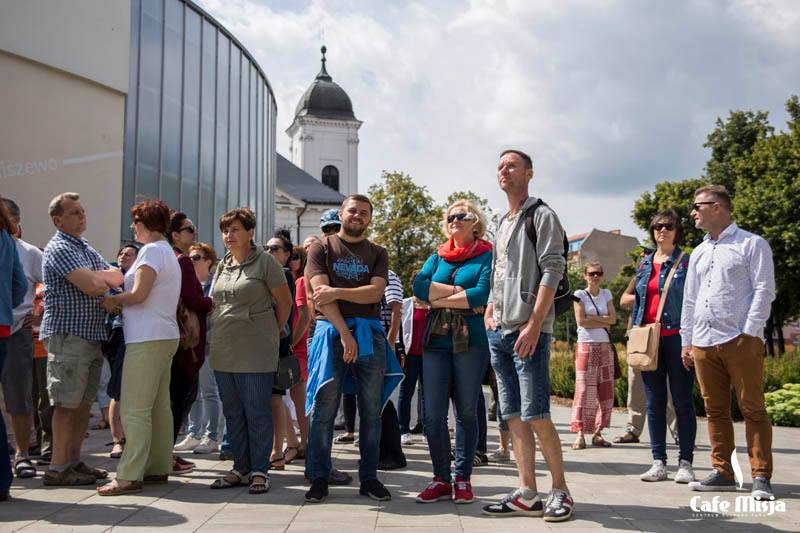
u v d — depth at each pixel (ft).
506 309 15.47
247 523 14.57
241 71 76.48
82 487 18.44
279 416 21.44
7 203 20.74
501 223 16.37
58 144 44.11
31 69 42.50
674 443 28.45
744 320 17.79
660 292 20.29
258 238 86.69
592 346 27.61
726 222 18.39
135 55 51.70
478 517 15.20
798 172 109.91
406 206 137.49
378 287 17.30
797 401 38.11
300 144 259.19
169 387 19.44
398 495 17.69
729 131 143.54
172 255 18.57
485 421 23.12
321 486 16.92
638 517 15.21
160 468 19.06
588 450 26.84
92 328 18.45
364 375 17.40
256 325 18.37
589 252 295.48
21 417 19.98
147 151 53.21
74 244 18.63
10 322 17.52
